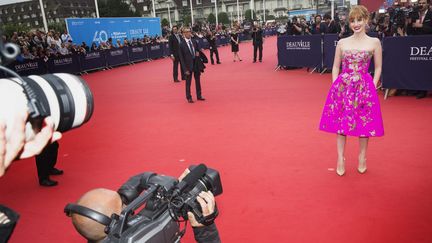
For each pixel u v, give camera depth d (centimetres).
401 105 605
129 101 835
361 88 326
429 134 452
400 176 343
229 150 447
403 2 1304
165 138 519
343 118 335
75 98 77
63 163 442
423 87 628
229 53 2164
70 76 82
